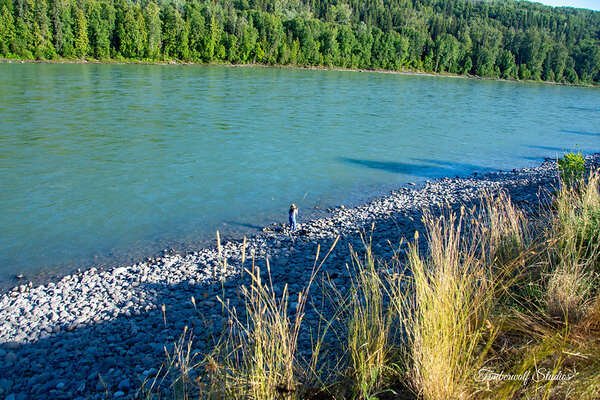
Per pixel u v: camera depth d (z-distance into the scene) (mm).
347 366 4883
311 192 19406
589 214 6621
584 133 41750
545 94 89750
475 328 4480
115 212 15812
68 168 20531
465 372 3994
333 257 11344
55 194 17219
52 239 13438
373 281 5344
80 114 33500
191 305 8773
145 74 68625
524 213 9148
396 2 184625
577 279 5273
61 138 25984
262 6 144875
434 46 133750
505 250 6359
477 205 17203
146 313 8609
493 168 26203
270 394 4117
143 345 7113
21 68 67062
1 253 12383
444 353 3959
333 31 117062
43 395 6102
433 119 43656
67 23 85562
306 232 14219
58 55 86000
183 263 11641
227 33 105750
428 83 94000
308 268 10469
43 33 82438
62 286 10383
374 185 21125
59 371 6652
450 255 5039
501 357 4363
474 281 5203
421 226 14344
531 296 5336
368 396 4191
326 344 5617
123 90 48219
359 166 24453
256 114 38656
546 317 4867
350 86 71750
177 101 43000
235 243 13312
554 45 144875
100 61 88812
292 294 8586
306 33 113188
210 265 11305
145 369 6395
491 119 46875
